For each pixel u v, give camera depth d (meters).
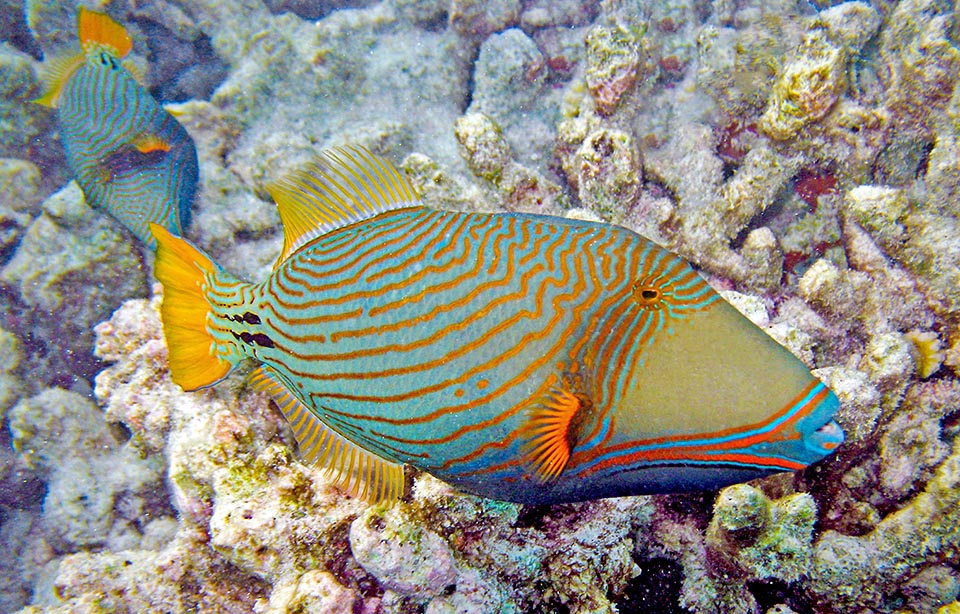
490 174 0.46
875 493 0.38
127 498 0.54
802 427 0.23
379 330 0.27
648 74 0.55
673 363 0.25
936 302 0.43
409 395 0.27
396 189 0.29
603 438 0.26
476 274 0.26
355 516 0.35
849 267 0.47
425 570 0.31
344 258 0.28
